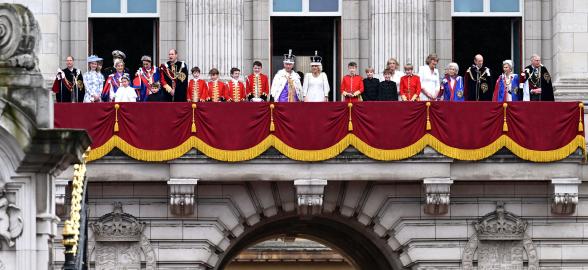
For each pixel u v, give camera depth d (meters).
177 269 138.62
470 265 140.12
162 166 136.25
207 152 135.00
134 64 155.38
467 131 136.38
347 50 155.38
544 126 137.50
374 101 136.62
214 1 149.25
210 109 135.38
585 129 142.25
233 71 142.50
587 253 141.00
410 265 140.75
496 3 156.75
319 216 143.88
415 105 136.12
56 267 130.12
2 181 58.84
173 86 140.50
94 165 135.12
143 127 135.00
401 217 140.12
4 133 58.22
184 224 138.75
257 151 135.25
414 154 136.00
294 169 136.25
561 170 138.25
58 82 140.25
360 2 155.62
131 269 138.25
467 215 140.38
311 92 142.25
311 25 156.38
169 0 155.38
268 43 155.38
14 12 58.75
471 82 142.50
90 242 137.75
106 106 134.62
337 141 135.75
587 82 149.50
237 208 139.25
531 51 156.50
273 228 159.62
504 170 137.88
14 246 58.81
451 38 156.62
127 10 155.38
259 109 135.62
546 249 141.00
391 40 149.62
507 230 140.38
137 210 138.25
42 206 59.31
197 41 149.25
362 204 140.38
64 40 154.38
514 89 142.12
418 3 150.00
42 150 58.53
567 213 140.50
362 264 167.50
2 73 58.75
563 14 151.00
